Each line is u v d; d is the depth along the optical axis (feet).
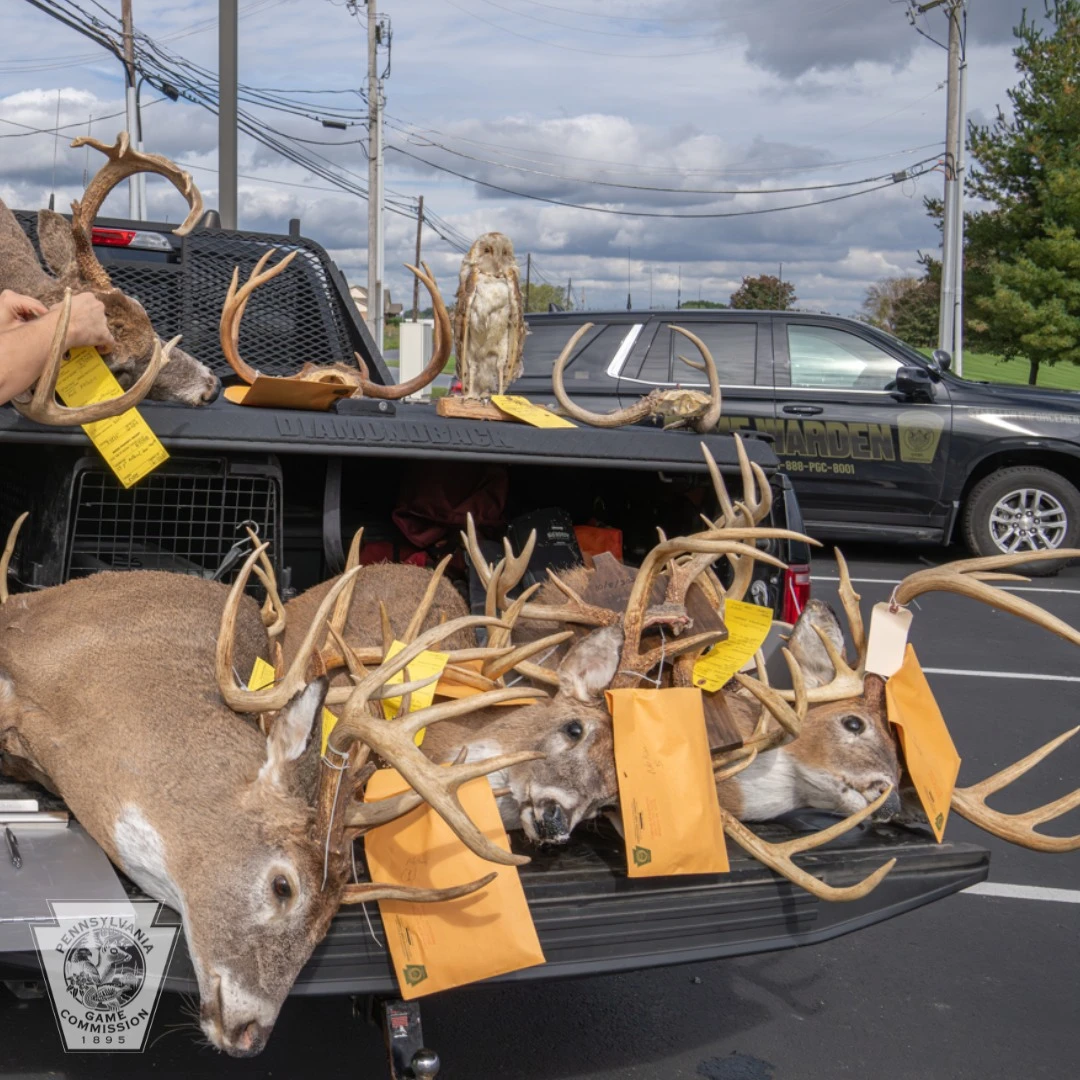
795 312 36.65
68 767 9.07
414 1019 9.11
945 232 74.28
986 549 36.55
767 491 12.08
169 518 12.23
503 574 12.13
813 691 11.28
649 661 10.40
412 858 9.14
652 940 9.62
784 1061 11.58
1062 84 71.05
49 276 12.84
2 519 13.01
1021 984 13.29
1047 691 24.54
